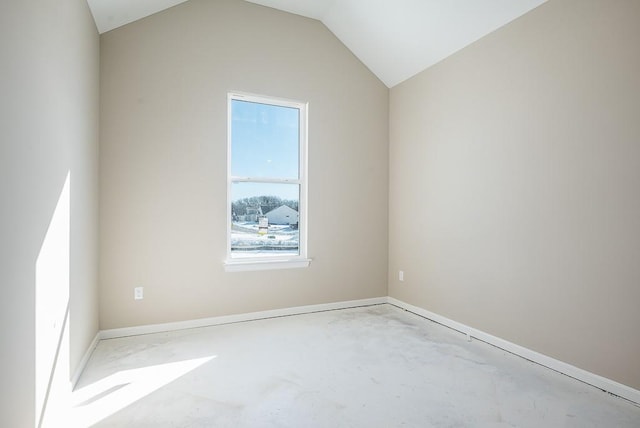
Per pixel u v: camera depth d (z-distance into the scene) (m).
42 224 1.59
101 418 1.83
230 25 3.36
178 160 3.17
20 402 1.34
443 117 3.40
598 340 2.18
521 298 2.66
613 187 2.11
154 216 3.09
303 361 2.55
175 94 3.15
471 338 3.04
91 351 2.64
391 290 4.13
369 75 4.05
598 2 2.18
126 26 3.00
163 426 1.77
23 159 1.38
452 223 3.30
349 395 2.09
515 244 2.71
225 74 3.34
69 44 2.02
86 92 2.45
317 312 3.78
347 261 3.96
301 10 3.61
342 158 3.91
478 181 3.03
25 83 1.41
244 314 3.46
